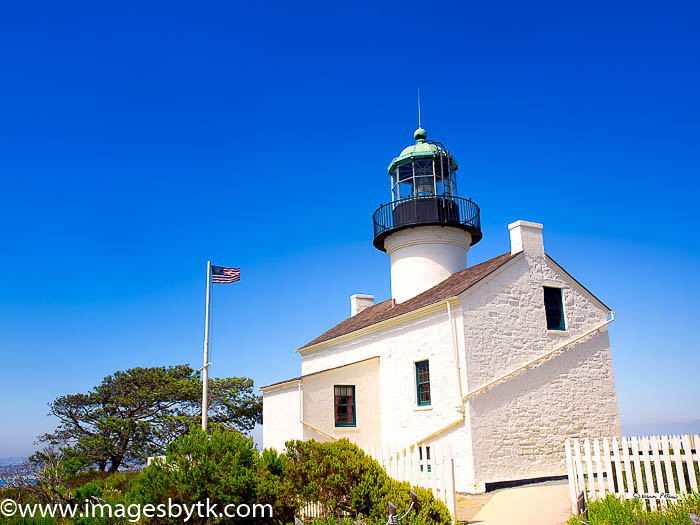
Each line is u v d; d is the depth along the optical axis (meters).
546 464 18.39
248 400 38.44
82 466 28.28
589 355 20.45
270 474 11.62
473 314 18.44
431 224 24.34
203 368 22.64
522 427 18.31
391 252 25.91
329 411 21.27
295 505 11.87
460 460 17.69
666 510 10.21
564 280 20.81
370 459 12.40
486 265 21.11
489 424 17.78
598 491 12.06
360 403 21.78
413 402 20.16
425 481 12.67
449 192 25.53
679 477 10.90
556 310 20.42
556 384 19.41
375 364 22.30
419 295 23.62
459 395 17.72
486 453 17.47
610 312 21.56
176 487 10.85
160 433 34.75
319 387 21.28
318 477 12.24
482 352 18.31
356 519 11.66
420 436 19.59
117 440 34.75
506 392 18.38
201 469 10.79
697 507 9.86
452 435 18.12
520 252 19.95
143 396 36.03
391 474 13.63
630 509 10.59
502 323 18.94
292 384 21.70
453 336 18.39
